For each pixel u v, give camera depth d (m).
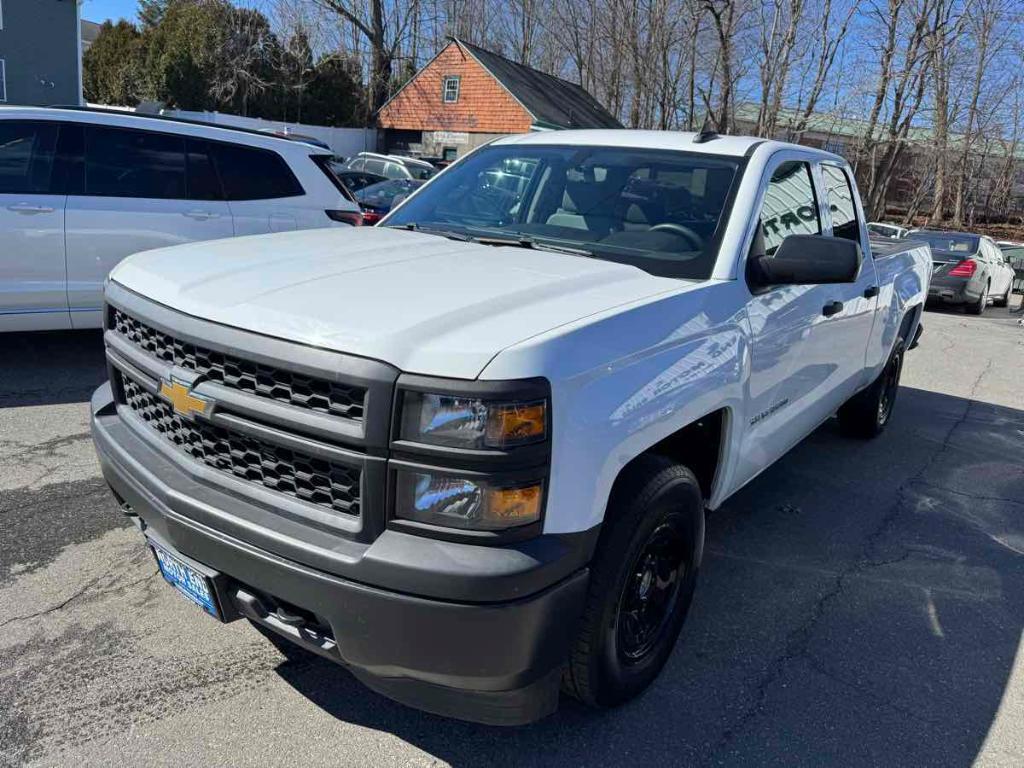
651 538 2.65
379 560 2.06
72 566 3.50
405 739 2.63
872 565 4.16
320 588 2.14
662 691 2.98
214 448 2.44
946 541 4.54
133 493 2.58
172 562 2.53
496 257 2.99
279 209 6.90
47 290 5.97
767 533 4.46
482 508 2.05
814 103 26.78
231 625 3.15
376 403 2.06
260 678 2.87
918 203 37.78
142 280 2.80
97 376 6.20
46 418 5.25
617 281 2.80
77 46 24.88
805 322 3.71
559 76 39.38
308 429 2.16
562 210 3.59
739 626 3.48
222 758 2.49
